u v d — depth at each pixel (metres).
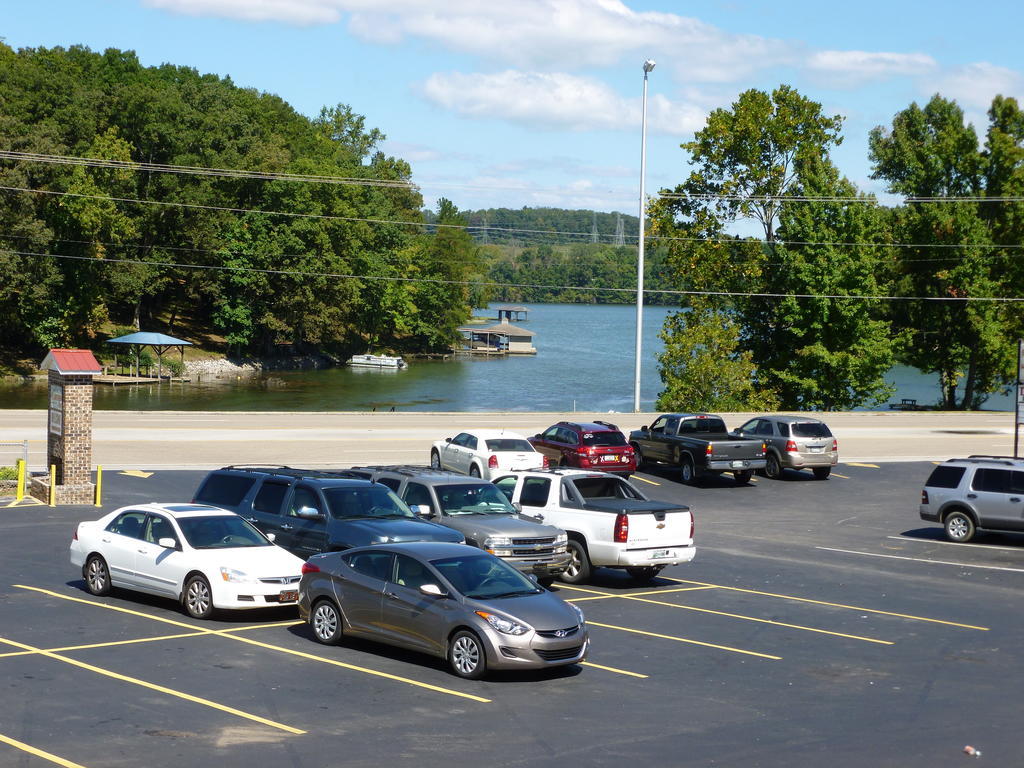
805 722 12.05
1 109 88.81
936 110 105.31
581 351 165.25
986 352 73.56
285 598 16.28
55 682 12.66
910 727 11.94
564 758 10.53
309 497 18.27
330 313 115.69
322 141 146.75
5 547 21.91
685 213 74.25
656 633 16.42
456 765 10.21
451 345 161.50
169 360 102.25
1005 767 10.61
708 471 33.84
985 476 26.11
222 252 106.19
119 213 97.69
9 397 75.56
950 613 18.58
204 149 105.38
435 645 13.77
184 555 16.59
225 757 10.23
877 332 69.56
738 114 72.31
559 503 20.59
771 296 71.50
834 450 36.50
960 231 73.44
